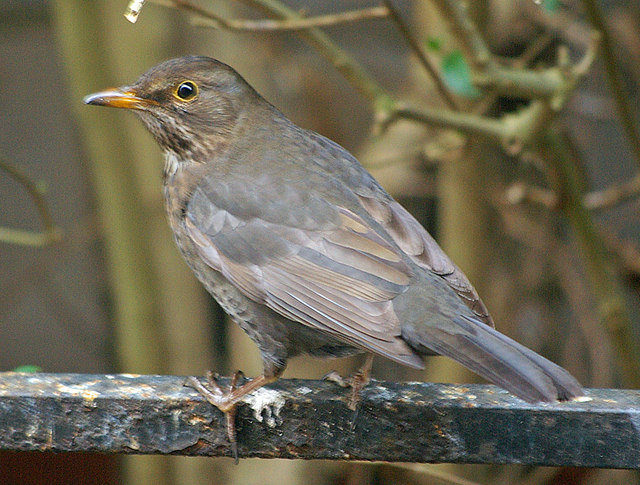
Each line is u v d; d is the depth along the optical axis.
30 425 6.52
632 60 14.15
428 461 6.60
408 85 14.66
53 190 19.16
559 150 10.41
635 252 13.49
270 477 12.89
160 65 8.58
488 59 9.66
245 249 7.82
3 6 18.98
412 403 6.54
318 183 8.01
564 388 5.98
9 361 19.36
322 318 7.25
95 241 18.19
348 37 17.92
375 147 13.35
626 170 17.95
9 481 16.97
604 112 13.80
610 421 6.35
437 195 13.24
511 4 13.09
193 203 8.23
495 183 12.79
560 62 9.97
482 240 12.51
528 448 6.46
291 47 15.55
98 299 18.72
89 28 11.47
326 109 14.09
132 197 11.76
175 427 6.62
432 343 6.70
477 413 6.49
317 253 7.59
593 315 13.88
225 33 12.95
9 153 19.12
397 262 7.36
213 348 15.87
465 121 10.09
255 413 6.70
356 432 6.65
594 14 9.73
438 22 12.47
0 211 19.09
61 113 19.11
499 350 6.39
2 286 18.84
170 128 8.50
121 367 12.75
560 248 13.42
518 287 13.45
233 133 8.50
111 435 6.57
